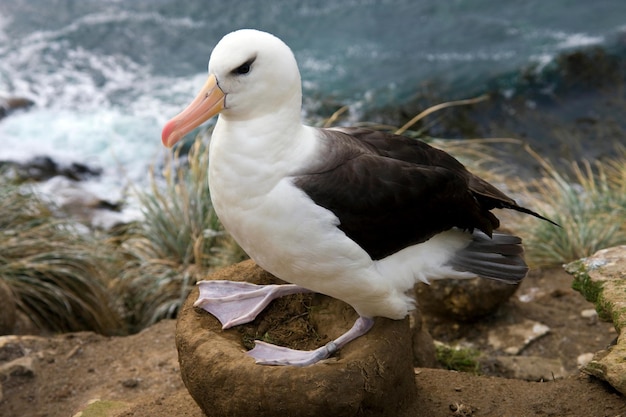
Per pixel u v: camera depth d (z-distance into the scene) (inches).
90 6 584.4
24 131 439.2
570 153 405.4
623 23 508.4
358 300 150.6
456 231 159.3
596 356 172.1
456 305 242.1
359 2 571.8
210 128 396.2
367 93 460.8
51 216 304.3
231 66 137.6
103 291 279.6
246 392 146.2
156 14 569.3
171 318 276.4
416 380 177.3
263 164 140.0
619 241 286.5
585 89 452.8
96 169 410.0
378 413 154.6
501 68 472.1
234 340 163.5
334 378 144.8
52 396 204.5
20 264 269.0
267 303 169.5
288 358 152.3
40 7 582.9
